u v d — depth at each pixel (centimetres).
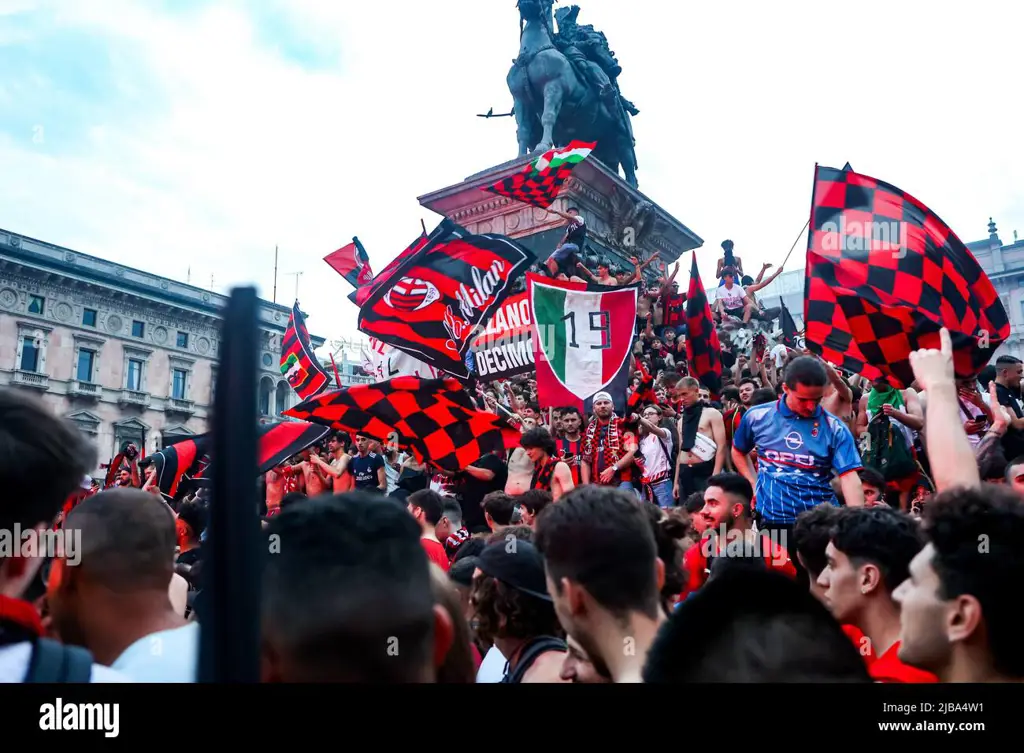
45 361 4103
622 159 2206
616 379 736
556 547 208
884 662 246
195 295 4716
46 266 4112
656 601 208
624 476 795
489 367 871
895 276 477
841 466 497
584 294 751
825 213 498
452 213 1880
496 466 812
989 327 463
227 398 103
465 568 337
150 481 809
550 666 262
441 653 156
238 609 102
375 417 729
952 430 261
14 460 142
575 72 2111
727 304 1930
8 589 147
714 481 446
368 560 135
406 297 749
